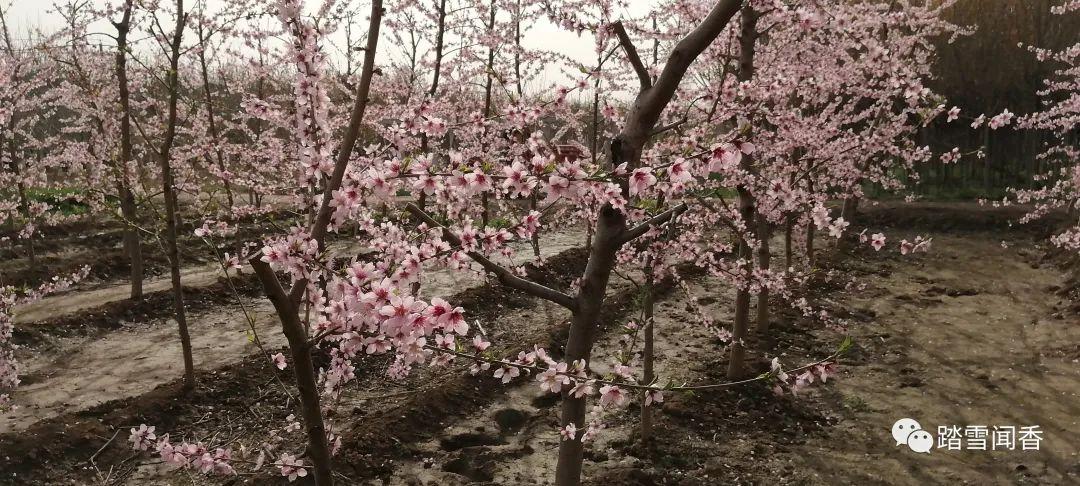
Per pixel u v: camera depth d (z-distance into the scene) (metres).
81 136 17.61
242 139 14.17
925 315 11.09
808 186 10.65
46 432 6.55
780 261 14.34
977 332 10.26
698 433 7.16
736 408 7.74
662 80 3.37
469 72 10.20
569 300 3.66
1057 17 18.83
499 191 3.48
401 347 2.79
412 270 3.04
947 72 20.14
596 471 6.34
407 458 6.52
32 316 10.17
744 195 8.06
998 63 19.45
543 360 3.24
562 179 2.78
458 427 7.16
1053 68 18.81
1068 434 7.09
